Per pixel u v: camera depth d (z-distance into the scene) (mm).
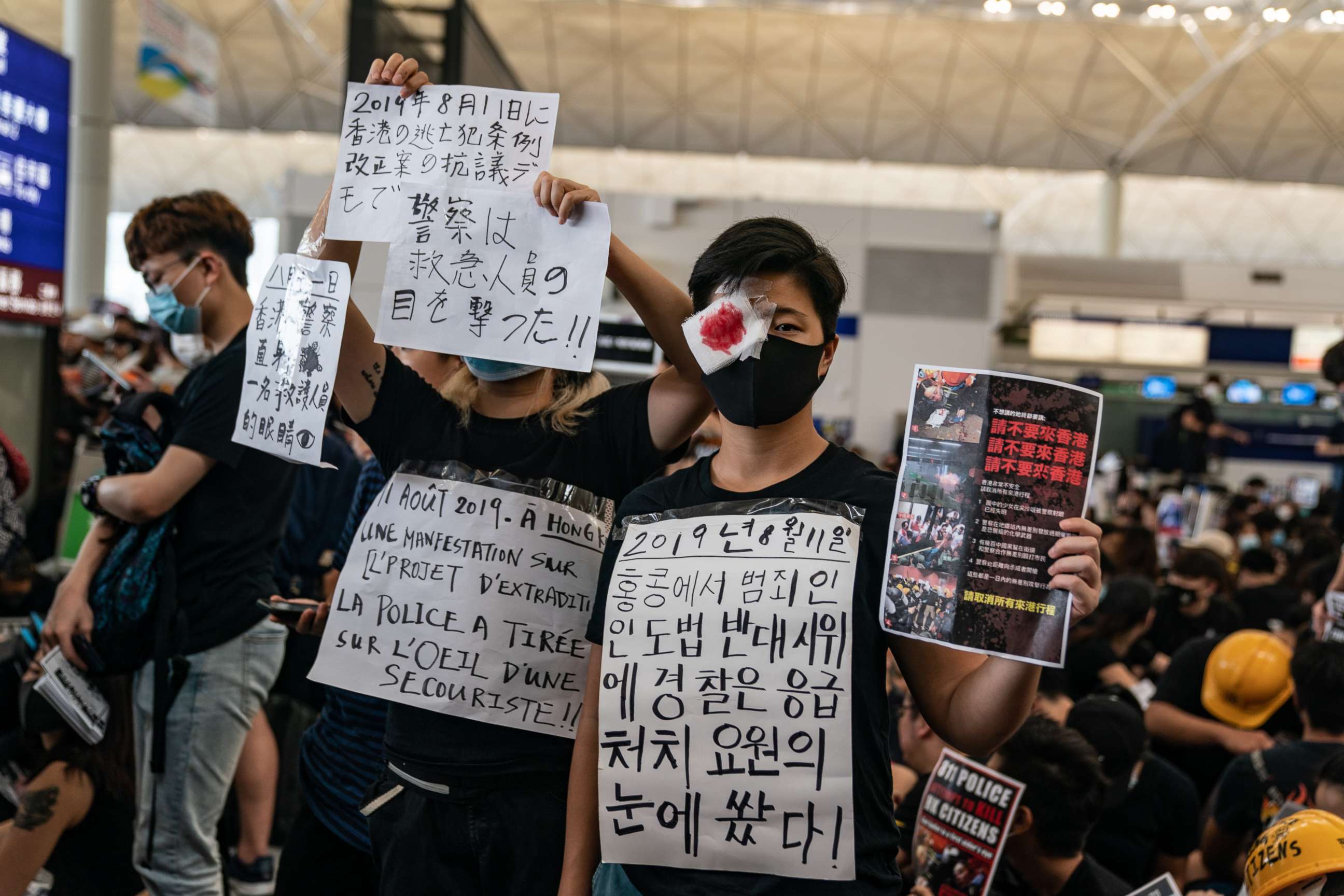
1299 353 19062
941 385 1390
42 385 5277
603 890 1496
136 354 7234
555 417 1806
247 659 2562
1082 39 20969
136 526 2449
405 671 1741
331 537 3549
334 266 1788
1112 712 2641
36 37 20469
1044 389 1360
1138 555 5215
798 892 1364
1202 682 3482
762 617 1406
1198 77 21672
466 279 1703
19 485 3203
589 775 1540
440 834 1709
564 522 1770
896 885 1421
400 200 1756
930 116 23562
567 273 1659
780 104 23484
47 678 2414
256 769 3312
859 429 15820
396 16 7258
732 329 1401
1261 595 4957
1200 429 14016
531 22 21422
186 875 2512
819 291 1436
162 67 10555
